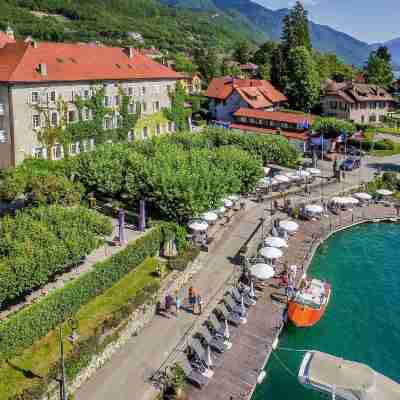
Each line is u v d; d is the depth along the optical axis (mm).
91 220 41375
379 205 71562
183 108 99062
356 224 64500
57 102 70625
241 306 40500
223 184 50562
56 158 72438
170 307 40281
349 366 31953
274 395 32094
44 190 49094
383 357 36812
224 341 36469
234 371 33344
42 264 34469
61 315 34906
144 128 90250
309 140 94375
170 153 56906
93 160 57594
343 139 95562
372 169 88625
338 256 55031
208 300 41750
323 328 40344
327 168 88062
